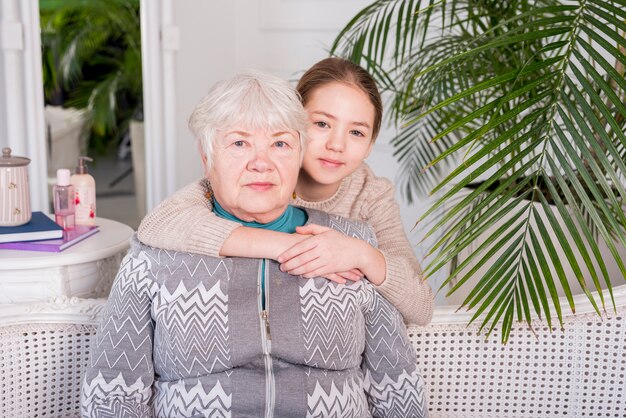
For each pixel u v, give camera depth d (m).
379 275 1.17
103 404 1.09
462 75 1.74
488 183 1.06
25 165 1.77
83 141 2.96
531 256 1.08
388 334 1.22
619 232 1.00
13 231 1.71
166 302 1.10
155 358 1.14
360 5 3.00
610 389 1.35
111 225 2.00
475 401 1.38
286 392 1.10
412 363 1.23
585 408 1.36
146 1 2.90
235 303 1.10
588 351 1.35
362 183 1.42
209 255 1.12
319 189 1.38
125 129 3.07
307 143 1.20
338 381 1.14
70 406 1.29
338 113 1.26
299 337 1.11
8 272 1.66
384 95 2.94
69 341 1.28
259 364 1.11
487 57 1.79
